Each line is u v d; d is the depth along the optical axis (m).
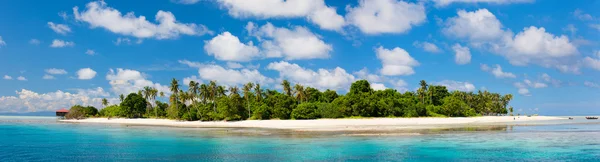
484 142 56.41
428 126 99.62
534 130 81.06
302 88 155.00
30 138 70.75
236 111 134.62
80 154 47.81
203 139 64.94
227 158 43.56
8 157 45.66
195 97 151.75
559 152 46.31
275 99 143.00
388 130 82.00
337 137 64.81
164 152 48.81
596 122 130.12
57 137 72.81
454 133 72.12
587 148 49.56
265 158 43.28
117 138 69.31
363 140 59.44
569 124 112.44
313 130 84.69
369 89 171.88
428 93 184.25
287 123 113.88
